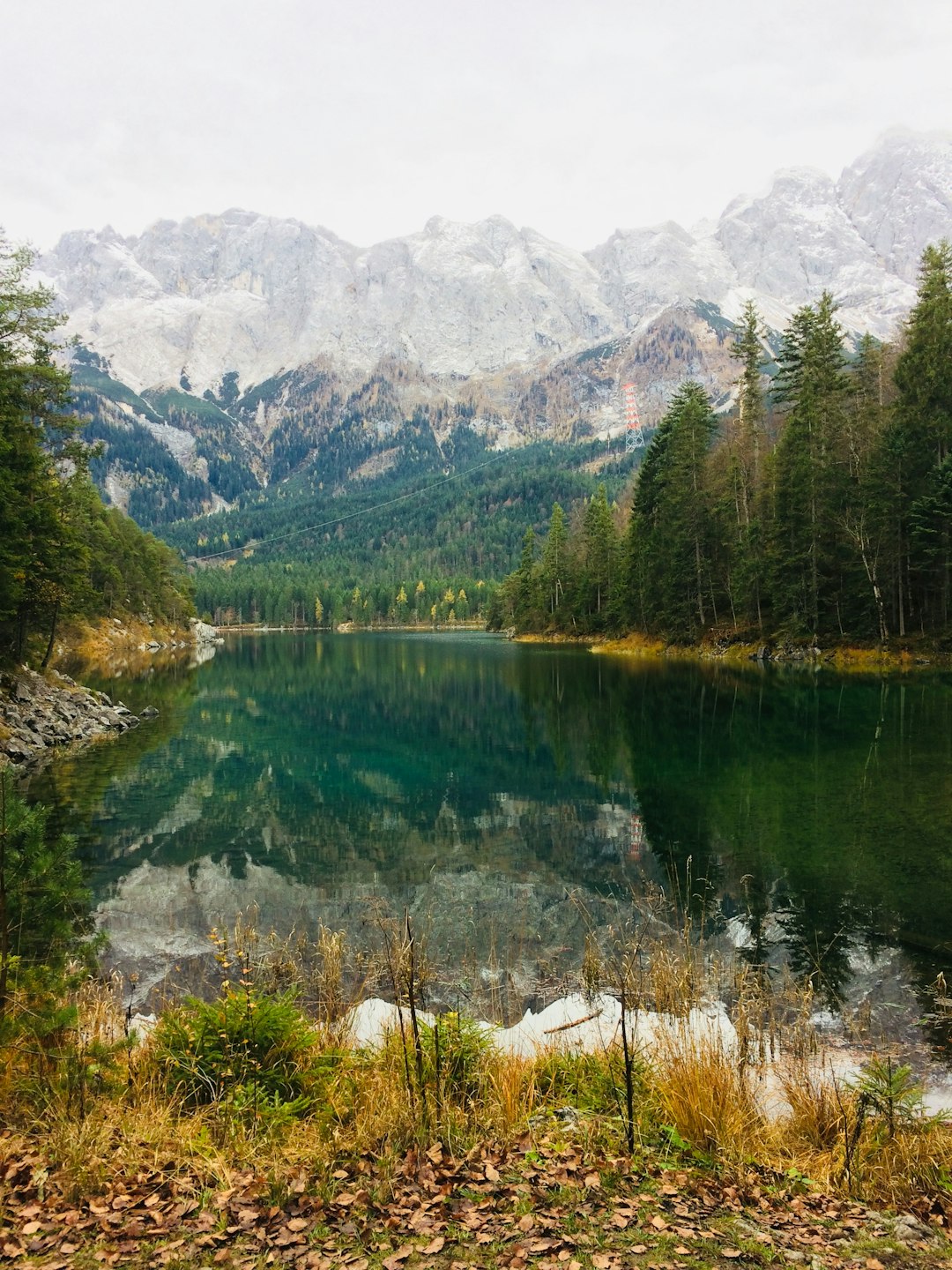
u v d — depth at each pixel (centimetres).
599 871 1384
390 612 18025
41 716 2953
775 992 905
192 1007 663
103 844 1620
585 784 2094
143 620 10144
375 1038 768
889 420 4816
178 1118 536
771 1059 729
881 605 4566
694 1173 484
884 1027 815
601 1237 400
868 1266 379
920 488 4491
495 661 6744
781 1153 540
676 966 918
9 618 3228
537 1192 446
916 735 2505
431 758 2548
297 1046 619
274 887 1345
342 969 995
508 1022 850
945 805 1691
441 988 938
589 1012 863
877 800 1748
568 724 3139
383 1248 389
